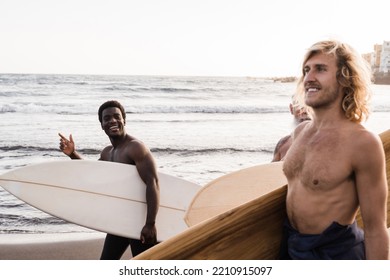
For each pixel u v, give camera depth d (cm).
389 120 1778
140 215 436
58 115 1775
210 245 224
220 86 2542
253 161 1266
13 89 2092
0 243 517
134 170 425
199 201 332
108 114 420
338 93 199
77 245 524
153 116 1897
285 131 1658
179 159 1255
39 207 464
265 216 233
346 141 192
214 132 1614
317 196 197
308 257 199
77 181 459
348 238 195
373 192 189
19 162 1161
